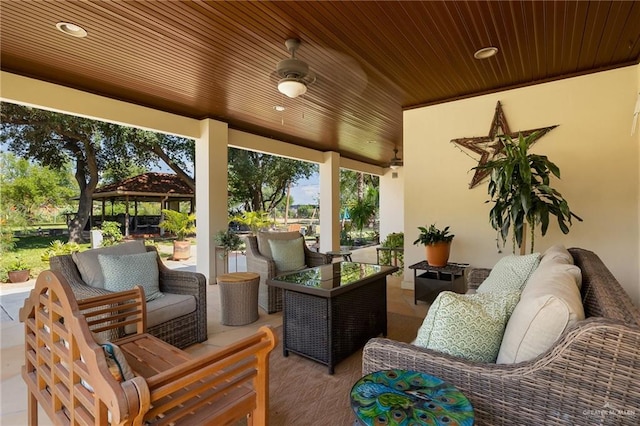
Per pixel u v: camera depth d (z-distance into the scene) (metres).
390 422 0.90
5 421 1.74
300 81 3.04
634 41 2.81
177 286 2.75
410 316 3.42
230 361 1.18
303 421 1.73
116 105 4.06
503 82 3.69
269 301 3.57
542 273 1.54
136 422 0.93
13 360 2.45
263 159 11.16
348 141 6.80
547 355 0.98
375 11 2.36
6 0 2.22
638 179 3.17
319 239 8.45
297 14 2.40
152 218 11.81
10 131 7.34
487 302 1.33
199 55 3.05
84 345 1.04
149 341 1.89
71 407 1.16
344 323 2.38
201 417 1.19
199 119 5.00
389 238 5.96
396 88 3.82
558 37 2.74
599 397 0.90
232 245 4.89
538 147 3.60
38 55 3.04
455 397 1.01
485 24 2.53
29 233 8.34
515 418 1.02
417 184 4.39
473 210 4.01
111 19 2.46
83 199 8.59
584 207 3.41
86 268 2.46
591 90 3.35
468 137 4.02
